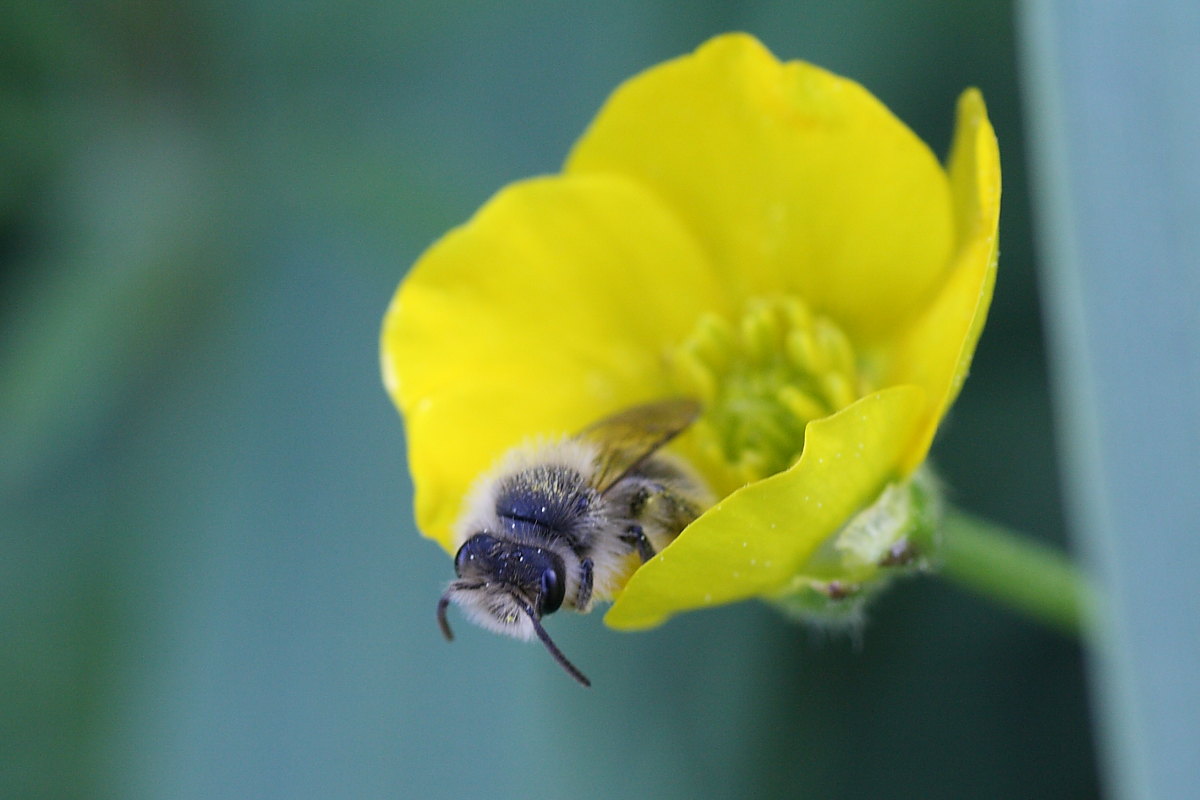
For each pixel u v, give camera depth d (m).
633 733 0.20
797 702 0.20
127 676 0.20
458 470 0.18
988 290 0.17
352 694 0.20
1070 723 0.20
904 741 0.20
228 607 0.20
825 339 0.18
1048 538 0.20
